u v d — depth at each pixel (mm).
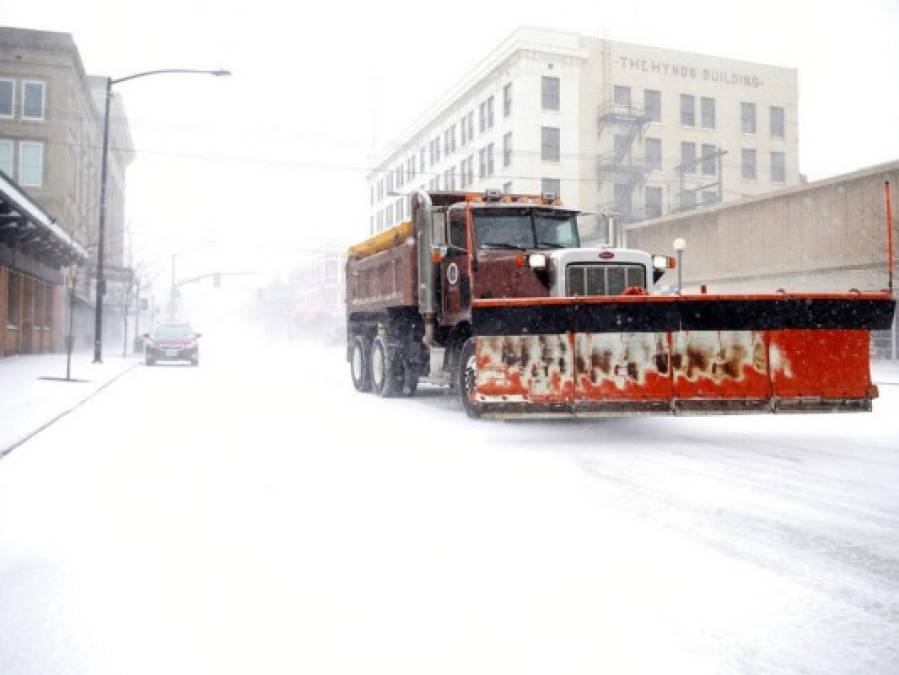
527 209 10508
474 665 2654
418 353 12117
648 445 7676
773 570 3631
